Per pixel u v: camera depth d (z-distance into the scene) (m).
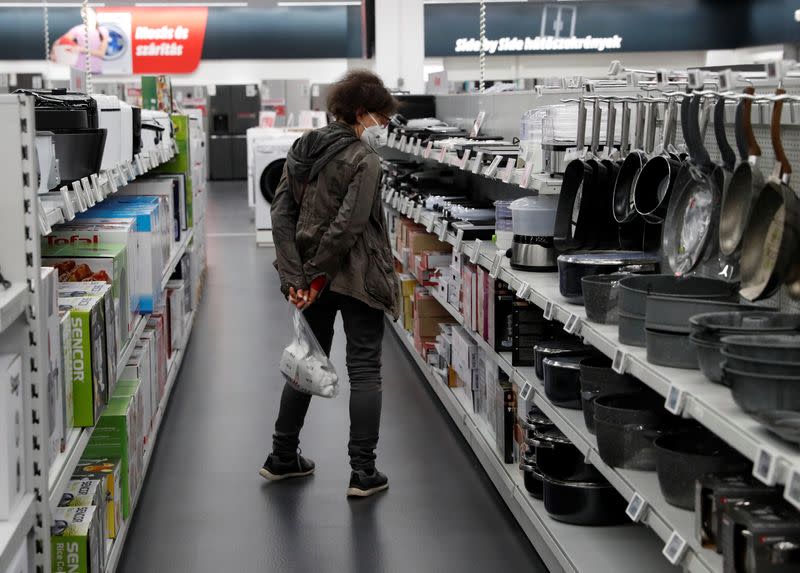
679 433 2.26
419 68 10.54
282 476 3.99
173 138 6.48
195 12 19.94
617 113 3.42
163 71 20.11
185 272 6.48
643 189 2.60
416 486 3.92
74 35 19.44
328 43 20.31
